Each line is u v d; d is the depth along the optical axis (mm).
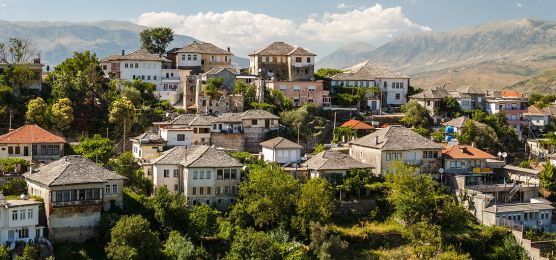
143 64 168625
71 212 93750
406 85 179625
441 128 156625
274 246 94562
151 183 114000
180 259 90188
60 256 89500
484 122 162750
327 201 105938
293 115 146625
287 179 110062
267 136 141375
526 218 117188
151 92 159875
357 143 131250
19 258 83375
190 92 155125
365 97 170500
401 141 125812
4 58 160125
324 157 120250
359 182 116000
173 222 100188
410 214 110250
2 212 87688
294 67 174375
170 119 144250
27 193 101500
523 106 182250
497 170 134875
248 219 106438
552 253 108750
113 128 138250
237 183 113625
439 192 119750
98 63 163125
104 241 93500
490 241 110000
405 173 114438
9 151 114375
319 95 165250
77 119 137000
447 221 111062
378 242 107062
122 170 112125
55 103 134625
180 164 113812
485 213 116125
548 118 183125
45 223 93375
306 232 104000
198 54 179625
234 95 153625
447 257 100750
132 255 87125
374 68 182375
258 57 176500
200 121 136750
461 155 128875
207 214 101688
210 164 111812
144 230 90500
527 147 163625
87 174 96750
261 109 150000
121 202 101625
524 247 109562
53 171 96562
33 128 119062
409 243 107750
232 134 138375
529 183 129125
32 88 143750
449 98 171750
